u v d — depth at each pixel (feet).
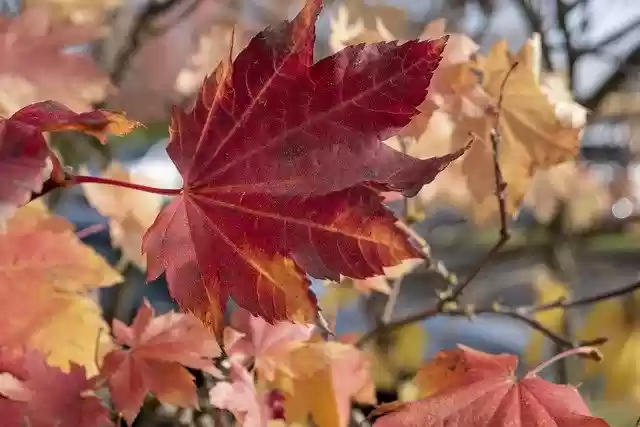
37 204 1.35
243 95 1.12
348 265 1.09
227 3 2.43
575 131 1.45
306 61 1.09
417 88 1.09
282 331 1.36
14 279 1.25
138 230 1.67
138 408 1.24
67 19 1.59
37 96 1.40
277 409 1.33
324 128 1.11
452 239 3.14
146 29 2.13
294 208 1.10
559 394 1.21
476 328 2.73
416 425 1.18
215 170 1.13
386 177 1.10
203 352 1.27
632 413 2.05
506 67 1.47
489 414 1.20
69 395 1.22
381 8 1.76
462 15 2.72
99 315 1.38
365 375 1.45
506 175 1.48
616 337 2.13
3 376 1.19
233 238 1.12
